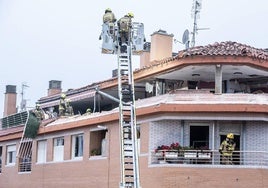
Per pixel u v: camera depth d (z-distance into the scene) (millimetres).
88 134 33844
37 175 38656
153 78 33062
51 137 37531
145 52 38688
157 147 28719
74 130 35250
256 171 26938
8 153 43312
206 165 27219
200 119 28047
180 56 29703
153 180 28172
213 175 27078
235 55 28781
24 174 40281
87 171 33625
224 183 26984
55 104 41781
